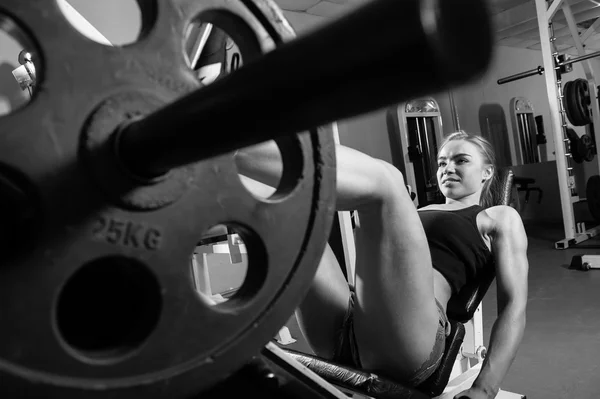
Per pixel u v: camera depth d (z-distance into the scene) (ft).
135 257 1.29
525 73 14.94
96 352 1.29
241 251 6.75
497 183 5.73
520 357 7.09
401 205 2.82
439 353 3.48
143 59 1.33
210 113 0.92
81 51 1.24
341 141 16.72
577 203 19.07
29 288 1.16
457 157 5.37
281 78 0.74
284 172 1.67
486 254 4.49
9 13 1.17
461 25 0.53
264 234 1.53
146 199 1.28
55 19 1.22
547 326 8.23
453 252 4.41
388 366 3.39
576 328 7.95
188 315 1.39
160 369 1.34
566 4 15.01
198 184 1.38
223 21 1.61
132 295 1.47
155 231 1.31
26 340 1.15
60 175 1.19
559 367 6.60
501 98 22.52
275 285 1.56
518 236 4.41
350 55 0.60
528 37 22.48
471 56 0.53
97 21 7.88
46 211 1.18
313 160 1.65
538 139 23.62
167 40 1.38
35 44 1.20
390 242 2.91
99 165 1.21
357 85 0.63
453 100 19.22
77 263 1.22
